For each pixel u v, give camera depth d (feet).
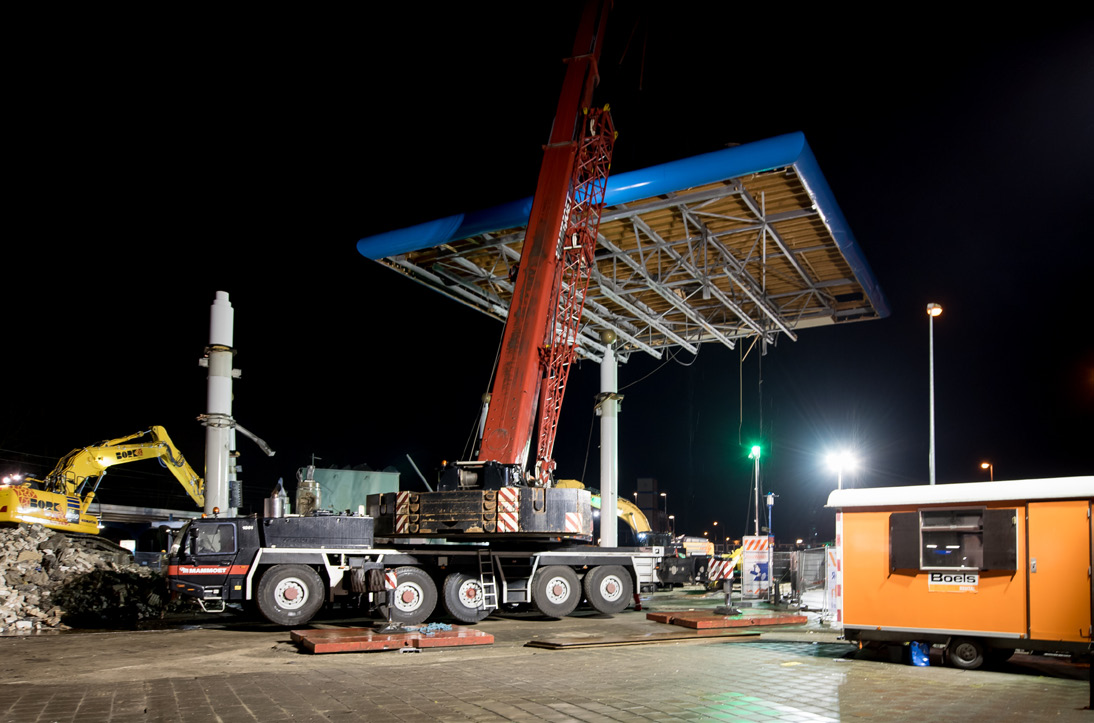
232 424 82.17
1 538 67.15
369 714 25.63
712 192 77.51
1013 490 34.94
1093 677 26.50
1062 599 33.40
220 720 24.89
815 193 77.00
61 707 27.04
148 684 31.71
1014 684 31.42
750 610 69.46
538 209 71.36
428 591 57.26
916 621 36.81
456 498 58.34
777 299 110.22
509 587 61.16
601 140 79.51
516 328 66.03
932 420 89.40
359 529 57.77
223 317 83.30
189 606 69.00
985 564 35.17
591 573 64.03
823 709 26.25
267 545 55.06
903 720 24.58
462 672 34.42
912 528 37.37
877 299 104.12
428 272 101.04
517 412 62.64
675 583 100.73
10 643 47.06
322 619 60.95
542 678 32.63
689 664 36.60
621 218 83.56
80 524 88.22
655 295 107.96
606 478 100.73
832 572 55.16
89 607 58.75
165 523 167.12
